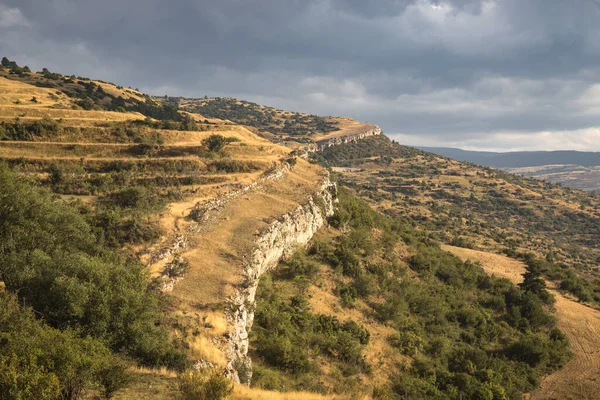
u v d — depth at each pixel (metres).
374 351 52.62
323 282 61.22
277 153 92.12
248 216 60.44
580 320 78.88
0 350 18.61
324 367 44.84
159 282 39.72
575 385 58.75
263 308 48.56
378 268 70.56
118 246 45.25
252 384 34.78
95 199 58.44
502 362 60.34
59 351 18.59
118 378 21.08
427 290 74.38
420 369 52.12
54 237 36.47
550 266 112.00
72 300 26.91
